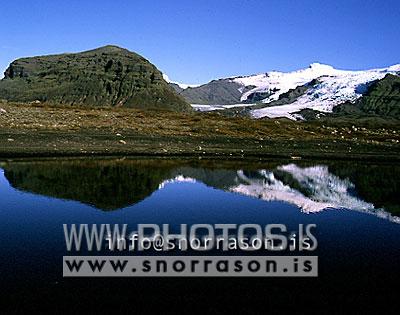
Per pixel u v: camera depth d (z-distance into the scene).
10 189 25.16
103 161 37.91
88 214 20.20
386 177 35.88
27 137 45.22
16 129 48.16
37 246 15.61
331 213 22.33
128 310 11.07
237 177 33.22
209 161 41.94
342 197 26.91
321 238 17.59
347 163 45.19
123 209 21.45
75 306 11.20
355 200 26.06
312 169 39.53
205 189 27.88
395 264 14.57
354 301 11.81
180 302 11.59
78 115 62.66
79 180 28.73
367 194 28.12
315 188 29.78
